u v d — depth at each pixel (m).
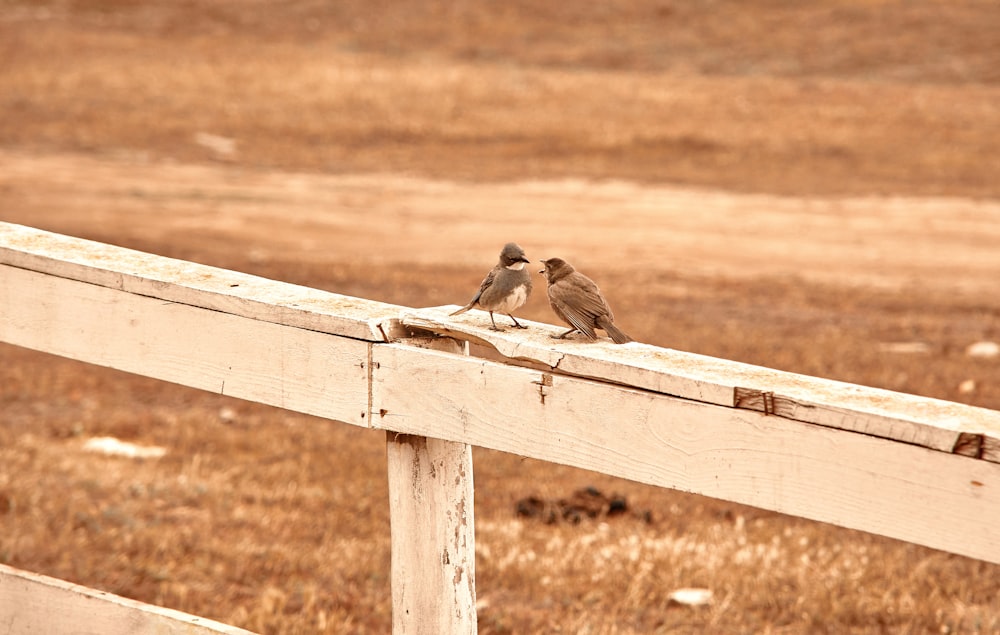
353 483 12.87
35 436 14.74
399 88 47.56
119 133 40.84
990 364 18.88
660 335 20.80
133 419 15.90
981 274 27.41
